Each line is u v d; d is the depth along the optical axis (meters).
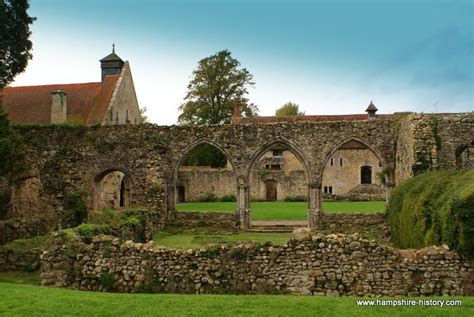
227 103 56.88
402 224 19.28
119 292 12.27
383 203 45.47
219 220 28.52
